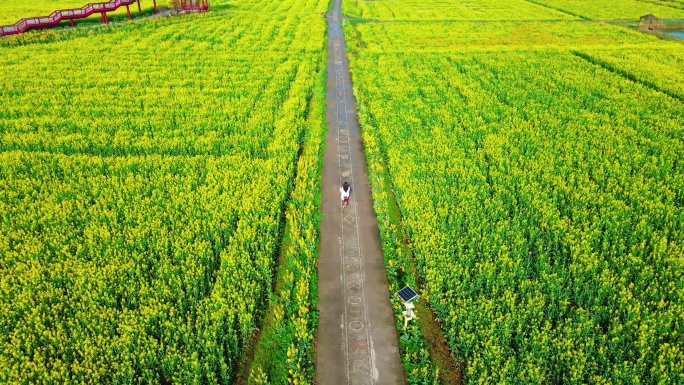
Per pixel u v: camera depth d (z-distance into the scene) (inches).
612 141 1572.3
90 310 901.8
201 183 1342.3
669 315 882.8
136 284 969.5
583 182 1336.1
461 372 863.1
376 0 4569.4
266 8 3954.2
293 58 2518.5
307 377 845.2
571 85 2080.5
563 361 828.0
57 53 2436.0
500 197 1273.4
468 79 2215.8
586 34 3144.7
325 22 3481.8
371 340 919.0
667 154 1486.2
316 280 1058.7
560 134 1624.0
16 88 1969.7
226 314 924.6
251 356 895.7
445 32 3228.3
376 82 2188.7
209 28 3093.0
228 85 2079.2
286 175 1389.0
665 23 3508.9
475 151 1520.7
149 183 1305.4
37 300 921.5
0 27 2600.9
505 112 1808.6
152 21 3100.4
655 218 1181.7
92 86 2049.7
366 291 1032.8
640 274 981.2
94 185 1293.1
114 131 1644.9
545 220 1168.2
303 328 898.7
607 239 1111.6
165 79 2150.6
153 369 832.3
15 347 822.5
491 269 995.9
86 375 784.9
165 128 1654.8
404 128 1660.9
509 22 3535.9
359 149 1647.4
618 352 829.8
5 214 1164.5
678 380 781.9
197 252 1052.5
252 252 1091.9
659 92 2015.3
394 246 1150.3
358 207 1320.1
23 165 1378.0
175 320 892.6
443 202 1261.1
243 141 1561.3
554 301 964.6
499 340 883.4
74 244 1075.3
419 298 1021.8
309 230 1162.0
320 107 1961.1
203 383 832.9
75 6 3590.1
